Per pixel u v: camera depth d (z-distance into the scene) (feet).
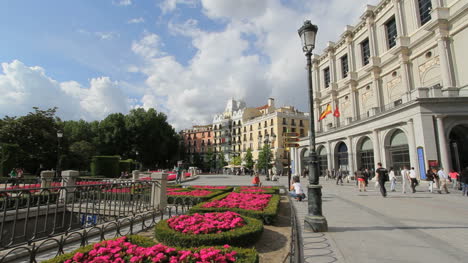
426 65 80.89
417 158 66.49
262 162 201.05
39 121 118.21
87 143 158.61
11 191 15.98
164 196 30.63
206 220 18.66
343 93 123.75
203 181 95.86
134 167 153.69
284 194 49.11
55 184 46.09
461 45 70.33
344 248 16.43
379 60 101.50
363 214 28.12
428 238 18.53
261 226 18.16
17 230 28.96
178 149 258.78
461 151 70.79
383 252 15.61
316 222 20.80
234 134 273.13
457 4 71.26
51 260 11.30
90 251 11.95
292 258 9.50
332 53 133.69
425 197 43.11
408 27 88.63
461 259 14.33
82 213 33.37
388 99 97.04
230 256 11.55
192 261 11.32
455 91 67.05
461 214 27.68
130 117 204.33
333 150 113.09
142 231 20.86
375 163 84.89
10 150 79.87
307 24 24.12
